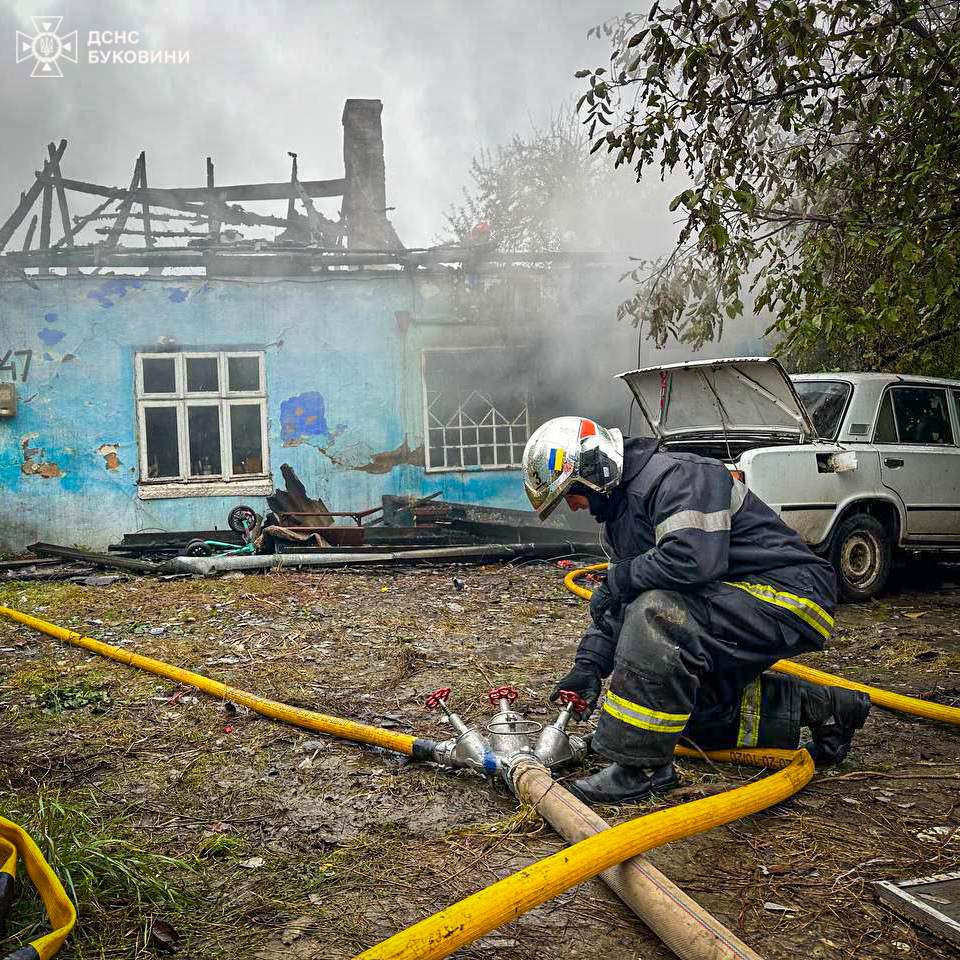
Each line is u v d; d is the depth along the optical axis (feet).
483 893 6.07
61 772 10.19
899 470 21.49
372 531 32.86
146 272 37.09
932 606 20.75
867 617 19.35
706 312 21.06
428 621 19.02
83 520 36.01
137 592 22.48
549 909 7.00
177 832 8.53
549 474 9.02
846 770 9.97
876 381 21.77
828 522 20.16
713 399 20.31
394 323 38.22
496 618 19.34
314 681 14.20
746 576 8.97
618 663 8.73
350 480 38.09
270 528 30.73
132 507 36.37
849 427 21.12
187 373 36.88
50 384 35.68
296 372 37.58
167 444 37.24
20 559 32.17
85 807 9.10
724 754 9.88
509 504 39.34
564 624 18.76
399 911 6.99
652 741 8.57
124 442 36.32
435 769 10.05
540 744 9.44
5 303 35.17
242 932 6.70
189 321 36.65
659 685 8.52
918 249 14.60
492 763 9.22
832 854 7.90
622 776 8.85
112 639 17.26
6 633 17.97
